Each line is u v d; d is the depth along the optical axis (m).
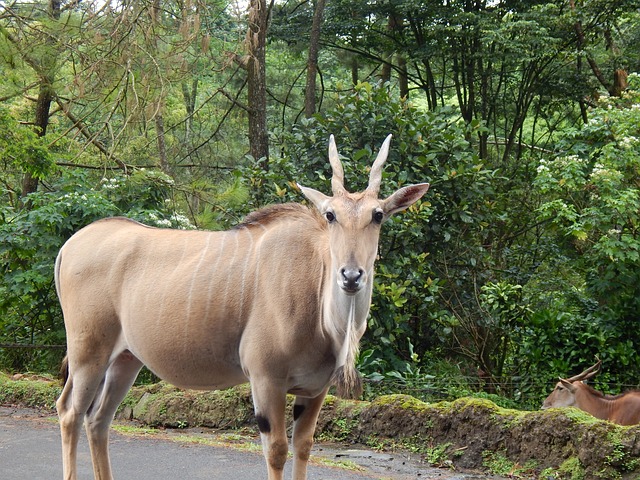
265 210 7.20
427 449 9.48
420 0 24.05
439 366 14.34
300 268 6.58
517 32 22.48
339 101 15.39
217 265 6.92
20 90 17.62
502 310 14.12
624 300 13.66
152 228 7.68
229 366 6.94
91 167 21.03
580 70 25.17
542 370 14.12
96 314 7.33
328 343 6.43
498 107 27.95
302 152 15.09
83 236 7.75
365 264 6.05
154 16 15.93
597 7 21.81
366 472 8.68
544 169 14.44
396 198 6.30
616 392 13.55
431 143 14.23
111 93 16.72
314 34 24.23
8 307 15.46
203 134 34.19
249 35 16.62
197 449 9.59
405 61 27.59
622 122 14.60
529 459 8.71
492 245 17.75
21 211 15.45
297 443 6.84
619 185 14.03
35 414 12.03
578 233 13.52
